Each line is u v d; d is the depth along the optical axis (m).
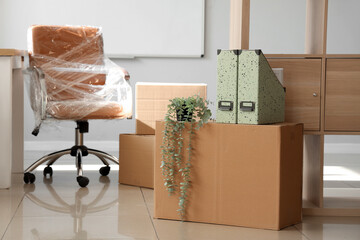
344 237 2.11
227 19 5.14
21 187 3.12
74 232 2.13
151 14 5.07
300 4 5.20
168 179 2.32
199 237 2.07
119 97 3.43
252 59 2.20
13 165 3.71
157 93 3.25
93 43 3.63
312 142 2.61
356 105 2.47
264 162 2.18
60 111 3.13
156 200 2.36
